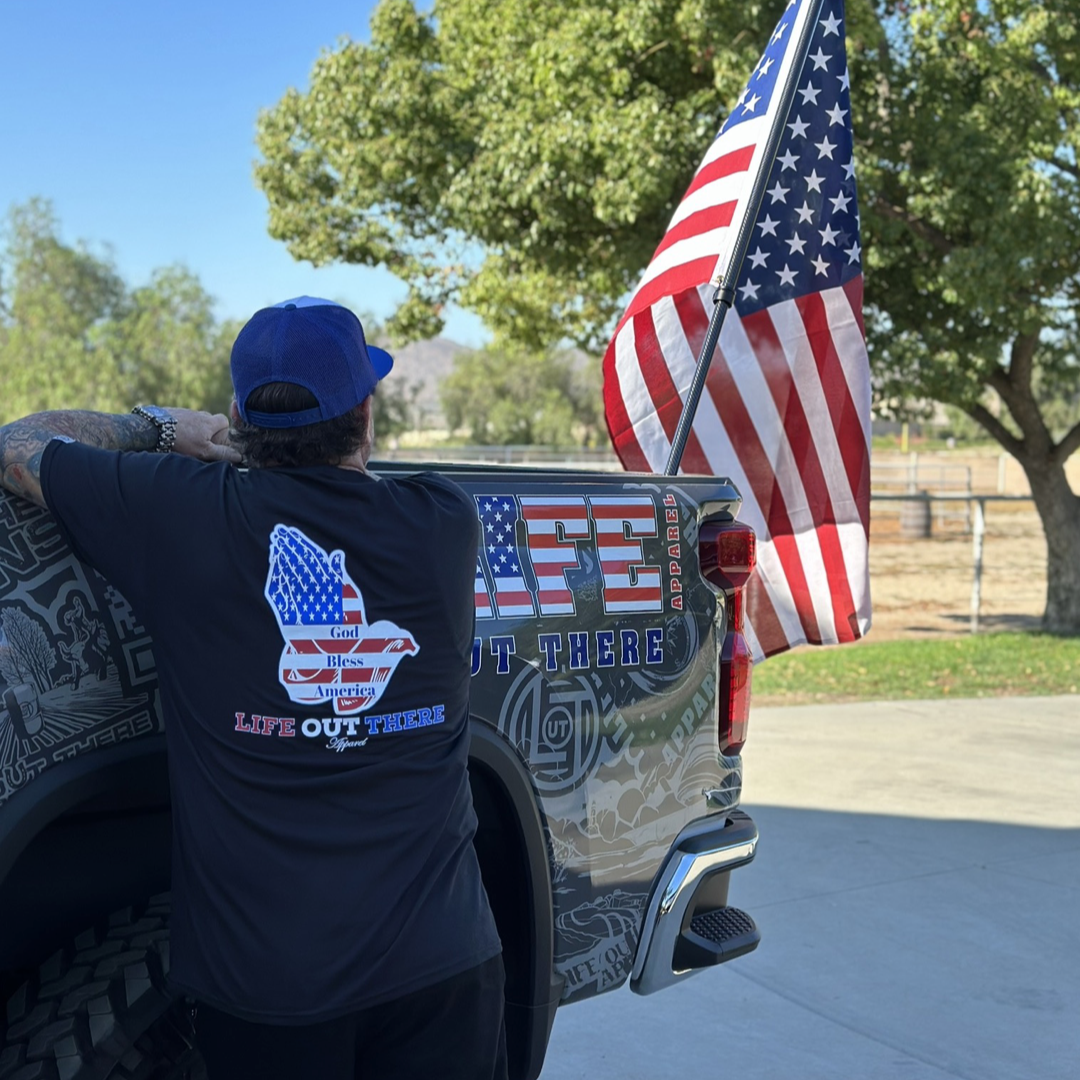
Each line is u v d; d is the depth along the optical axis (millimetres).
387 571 1845
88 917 2246
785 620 4398
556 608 2531
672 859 2807
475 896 1897
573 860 2578
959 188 10234
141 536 1801
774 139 4109
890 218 10727
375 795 1798
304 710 1770
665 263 4406
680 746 2820
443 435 109000
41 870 2154
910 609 16188
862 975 4355
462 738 1942
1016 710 9070
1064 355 13438
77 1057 1981
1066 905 5012
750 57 9680
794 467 4383
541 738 2494
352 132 12578
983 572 20766
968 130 10133
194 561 1781
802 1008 4098
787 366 4359
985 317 11211
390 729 1820
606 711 2623
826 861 5535
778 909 4965
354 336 1926
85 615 1933
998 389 12992
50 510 1847
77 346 63156
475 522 1978
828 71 4363
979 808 6383
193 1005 2084
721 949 2848
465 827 1912
